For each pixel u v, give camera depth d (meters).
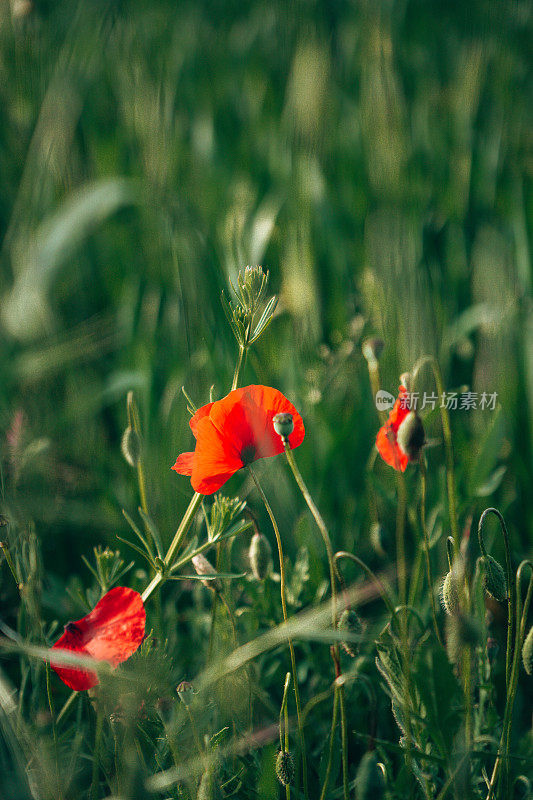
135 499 1.58
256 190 2.51
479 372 1.70
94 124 2.41
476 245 2.15
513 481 1.63
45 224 1.95
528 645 1.36
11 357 1.66
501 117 2.71
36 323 1.77
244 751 1.42
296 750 1.38
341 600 1.37
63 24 2.35
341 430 1.62
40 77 2.30
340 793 1.41
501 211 2.48
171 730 1.37
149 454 1.58
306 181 2.12
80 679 1.36
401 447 1.37
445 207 2.46
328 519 1.60
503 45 3.16
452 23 3.60
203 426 1.36
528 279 2.00
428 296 1.63
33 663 1.40
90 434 1.63
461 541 1.52
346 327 1.95
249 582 1.49
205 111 2.85
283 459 1.60
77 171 2.17
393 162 2.30
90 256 2.29
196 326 1.60
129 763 1.34
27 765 1.36
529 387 1.66
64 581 1.56
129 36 2.57
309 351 1.76
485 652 1.43
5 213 2.25
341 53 3.02
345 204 2.44
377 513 1.57
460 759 1.35
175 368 1.66
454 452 1.62
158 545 1.39
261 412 1.37
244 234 1.90
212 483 1.37
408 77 3.14
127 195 2.05
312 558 1.51
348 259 2.19
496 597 1.37
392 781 1.40
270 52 3.15
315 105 2.38
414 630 1.45
